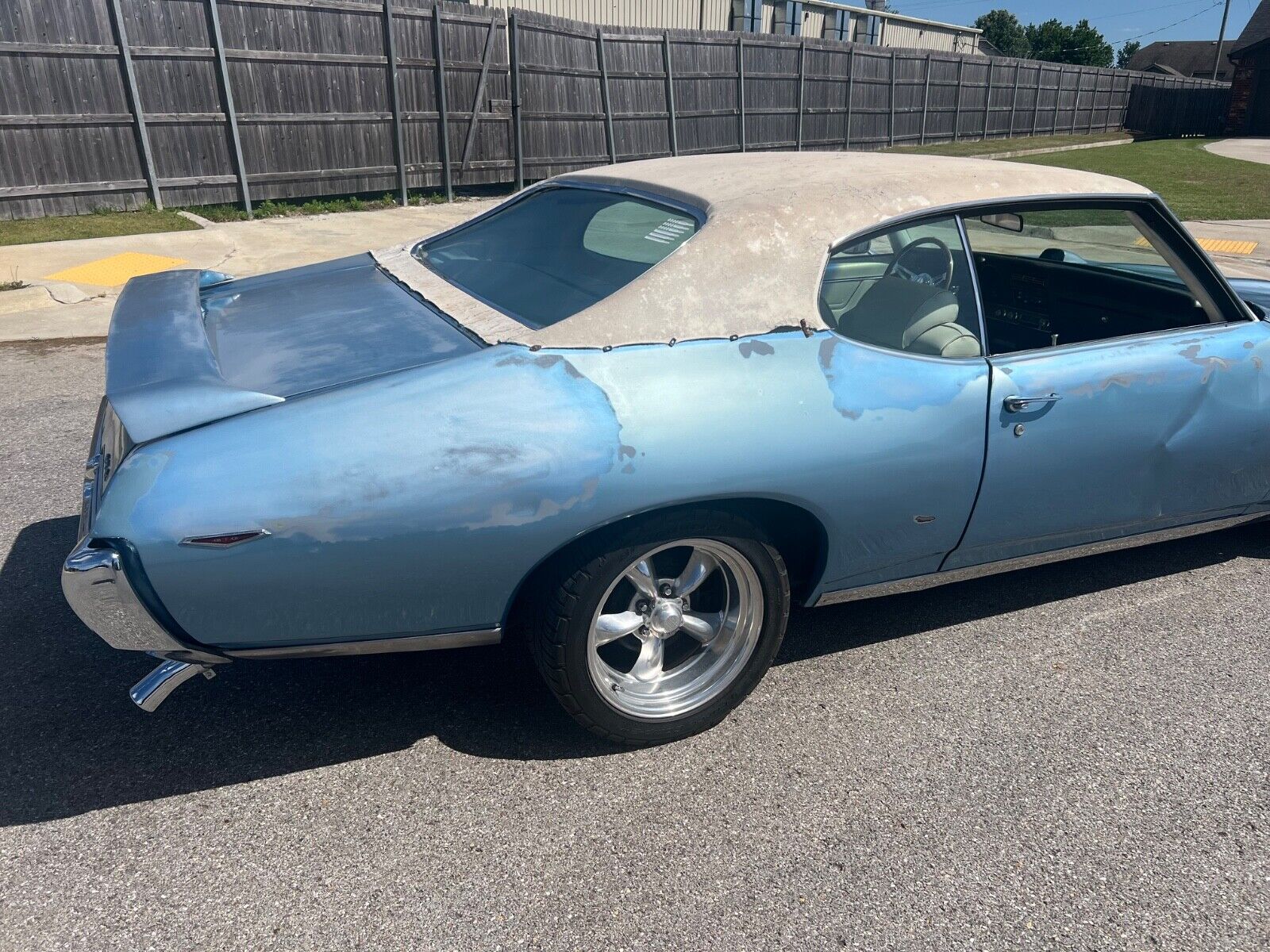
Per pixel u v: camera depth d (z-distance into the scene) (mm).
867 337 2574
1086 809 2434
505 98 13258
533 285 2658
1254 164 23047
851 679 2955
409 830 2275
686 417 2250
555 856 2211
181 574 1971
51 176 9414
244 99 10547
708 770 2527
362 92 11570
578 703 2398
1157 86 37438
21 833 2215
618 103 15086
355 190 11945
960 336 2701
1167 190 17078
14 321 6723
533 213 3273
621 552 2252
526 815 2338
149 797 2350
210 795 2365
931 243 2738
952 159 3105
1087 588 3570
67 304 7148
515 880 2139
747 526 2406
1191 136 38344
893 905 2113
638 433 2199
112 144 9750
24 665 2854
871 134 22297
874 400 2488
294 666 2916
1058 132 31688
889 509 2584
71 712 2652
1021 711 2824
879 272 2635
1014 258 3406
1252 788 2535
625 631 2490
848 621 3295
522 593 2377
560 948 1966
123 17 9414
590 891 2115
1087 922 2094
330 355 2371
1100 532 3125
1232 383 3102
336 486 2025
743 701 2777
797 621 3285
